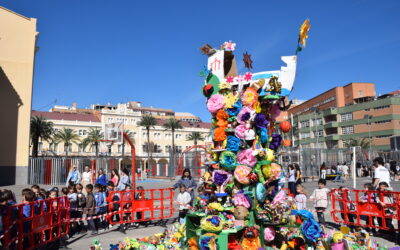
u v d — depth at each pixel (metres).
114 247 6.51
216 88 6.66
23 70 27.78
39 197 8.17
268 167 6.05
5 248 5.54
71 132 61.59
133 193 10.15
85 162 28.64
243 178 5.71
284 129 6.56
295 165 12.82
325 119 76.06
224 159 6.02
